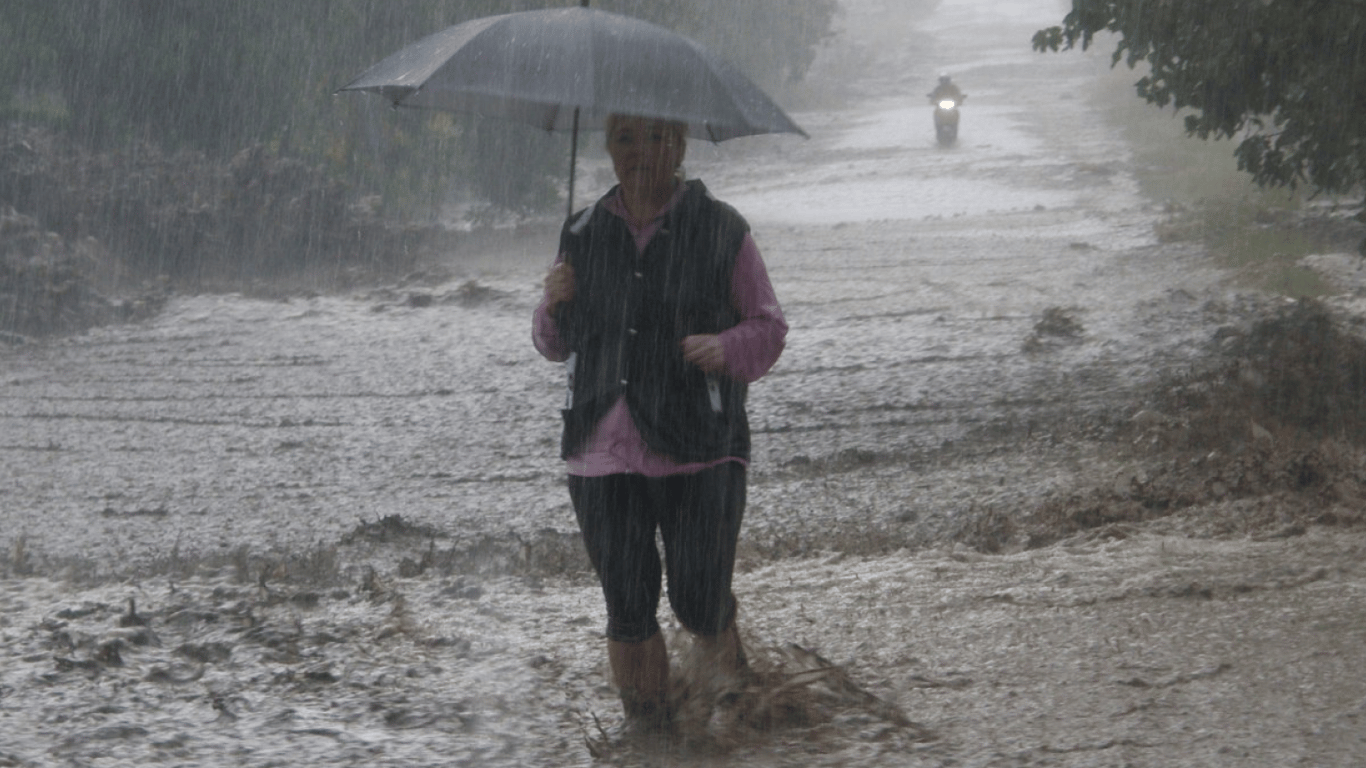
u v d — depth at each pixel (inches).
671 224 298.7
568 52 280.8
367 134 1941.4
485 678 350.6
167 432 965.2
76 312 1396.4
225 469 860.6
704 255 298.0
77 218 1635.1
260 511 759.1
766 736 303.1
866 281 1466.5
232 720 313.1
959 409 884.0
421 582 512.7
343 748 296.0
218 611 412.5
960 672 346.6
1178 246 1549.0
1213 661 338.0
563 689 343.6
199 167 1768.0
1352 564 438.9
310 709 322.0
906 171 2546.8
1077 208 2004.2
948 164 2598.4
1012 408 873.5
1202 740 285.4
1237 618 376.2
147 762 283.7
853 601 434.3
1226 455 662.5
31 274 1390.3
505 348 1187.9
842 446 818.8
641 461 297.0
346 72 1940.2
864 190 2359.7
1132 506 607.8
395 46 1956.2
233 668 355.9
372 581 477.4
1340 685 312.8
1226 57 793.6
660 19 2070.6
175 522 739.4
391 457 874.1
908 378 978.1
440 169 1947.6
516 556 593.6
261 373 1150.3
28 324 1349.7
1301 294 1203.9
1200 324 1067.9
